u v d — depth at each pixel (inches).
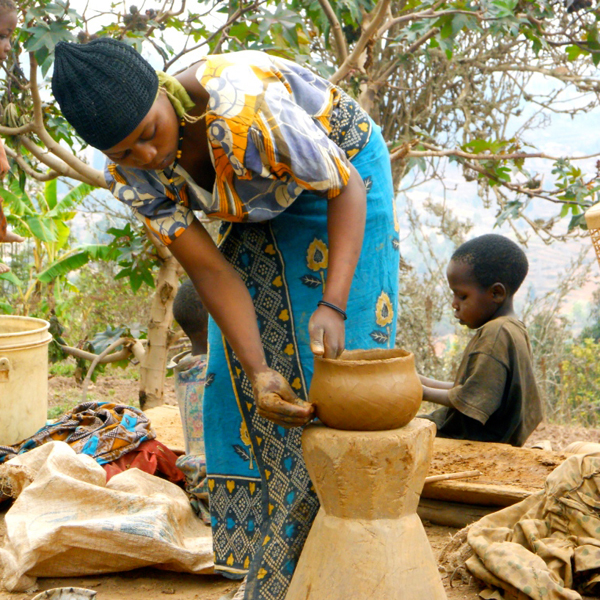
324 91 85.6
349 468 73.0
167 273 218.5
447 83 305.1
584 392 339.3
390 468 73.1
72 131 224.8
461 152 236.1
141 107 70.8
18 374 169.0
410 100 300.2
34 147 202.8
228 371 93.4
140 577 114.9
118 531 109.7
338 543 74.8
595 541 100.1
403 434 73.0
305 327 89.1
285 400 77.6
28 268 389.1
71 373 358.0
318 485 76.2
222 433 95.0
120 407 152.0
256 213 82.8
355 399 72.5
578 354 359.6
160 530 113.0
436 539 123.6
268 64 79.3
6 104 204.2
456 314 158.1
